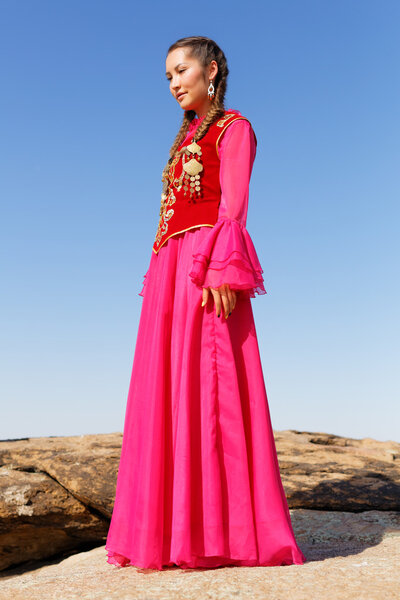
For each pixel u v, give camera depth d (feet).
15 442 20.42
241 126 9.02
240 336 8.53
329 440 22.71
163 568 7.98
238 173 8.71
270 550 7.66
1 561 16.75
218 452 7.95
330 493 16.42
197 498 7.82
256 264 8.54
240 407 8.11
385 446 22.95
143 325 9.33
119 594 6.00
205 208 8.88
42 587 7.11
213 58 9.67
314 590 5.71
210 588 5.97
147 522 7.91
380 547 9.90
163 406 8.38
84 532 17.20
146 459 8.20
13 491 16.57
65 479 17.04
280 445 20.54
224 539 7.66
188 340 8.29
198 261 8.18
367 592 5.51
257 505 7.88
